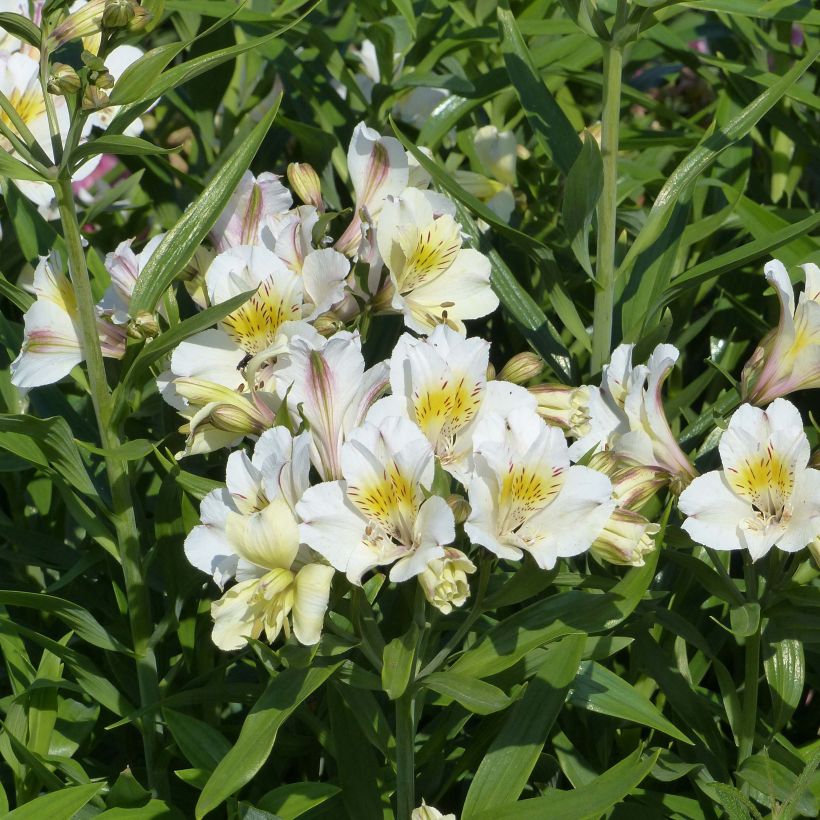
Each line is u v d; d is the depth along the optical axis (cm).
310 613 95
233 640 96
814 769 105
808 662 119
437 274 106
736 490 102
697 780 112
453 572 95
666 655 113
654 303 115
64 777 113
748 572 107
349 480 96
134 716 107
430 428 99
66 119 113
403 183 109
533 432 98
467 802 103
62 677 116
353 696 104
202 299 108
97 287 120
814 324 104
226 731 115
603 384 106
